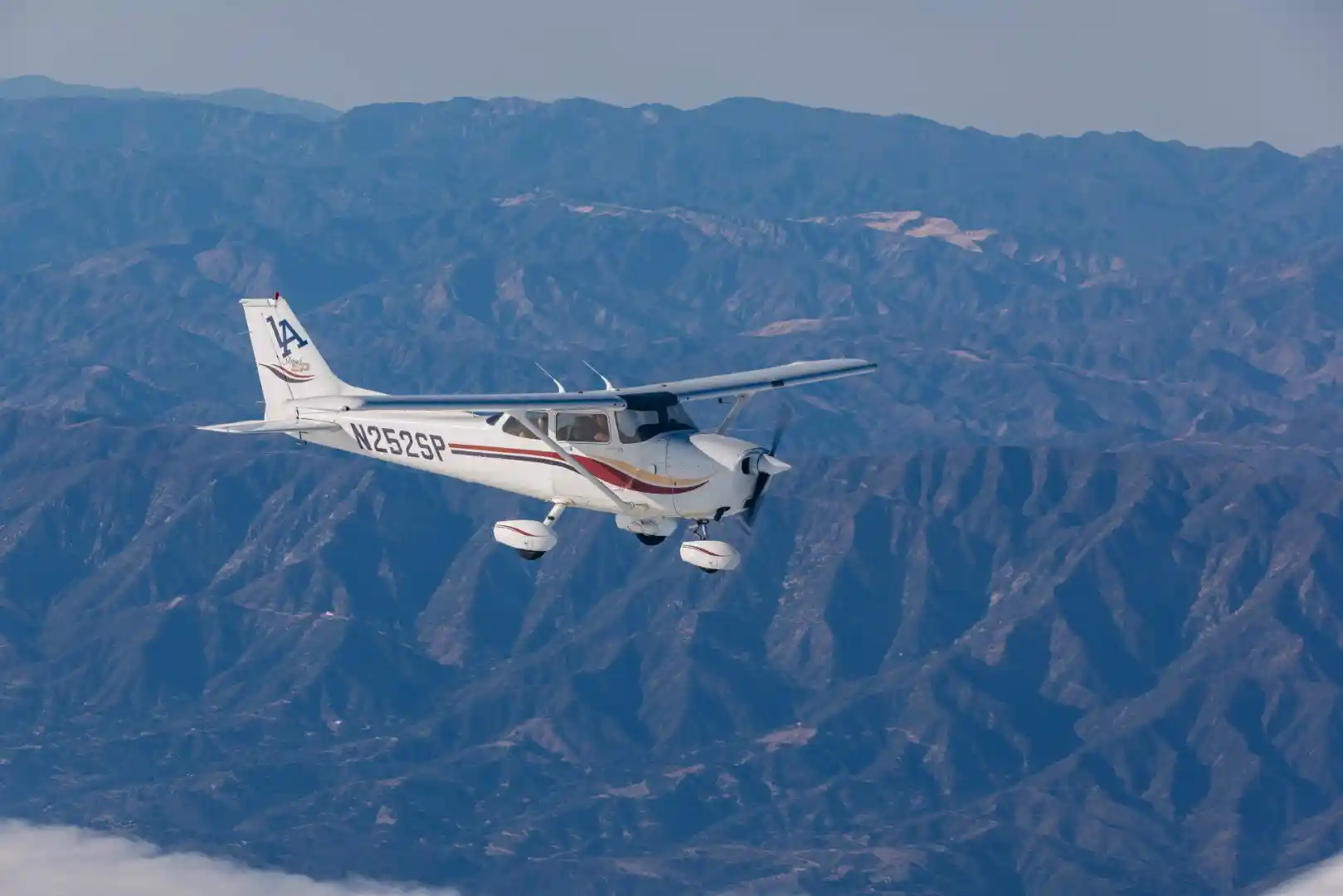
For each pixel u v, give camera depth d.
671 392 161.62
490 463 167.12
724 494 155.25
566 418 159.50
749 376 170.12
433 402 154.38
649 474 156.75
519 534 164.75
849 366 176.25
